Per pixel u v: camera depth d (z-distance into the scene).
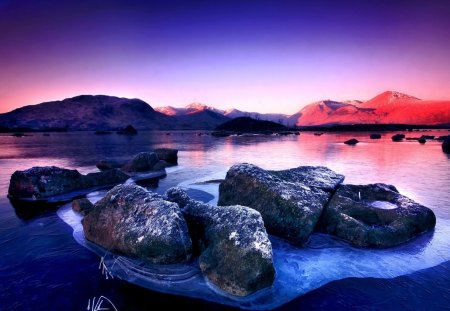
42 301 6.80
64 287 7.34
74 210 13.38
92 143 62.69
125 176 19.59
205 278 7.66
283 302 6.88
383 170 23.27
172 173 22.55
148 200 9.55
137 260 8.58
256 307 6.71
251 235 7.54
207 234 8.53
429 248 9.51
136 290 7.25
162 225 8.43
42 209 13.63
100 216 9.95
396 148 45.03
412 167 24.83
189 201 10.37
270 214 10.55
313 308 6.68
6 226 11.44
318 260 8.80
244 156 34.72
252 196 11.30
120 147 50.72
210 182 18.84
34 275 7.88
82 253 9.16
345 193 12.66
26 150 44.28
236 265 7.17
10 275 7.88
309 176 13.48
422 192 16.06
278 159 31.45
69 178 16.84
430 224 10.82
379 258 8.90
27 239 10.21
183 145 55.53
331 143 58.56
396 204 11.96
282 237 10.23
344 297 7.04
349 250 9.43
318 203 10.62
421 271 8.16
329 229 10.55
